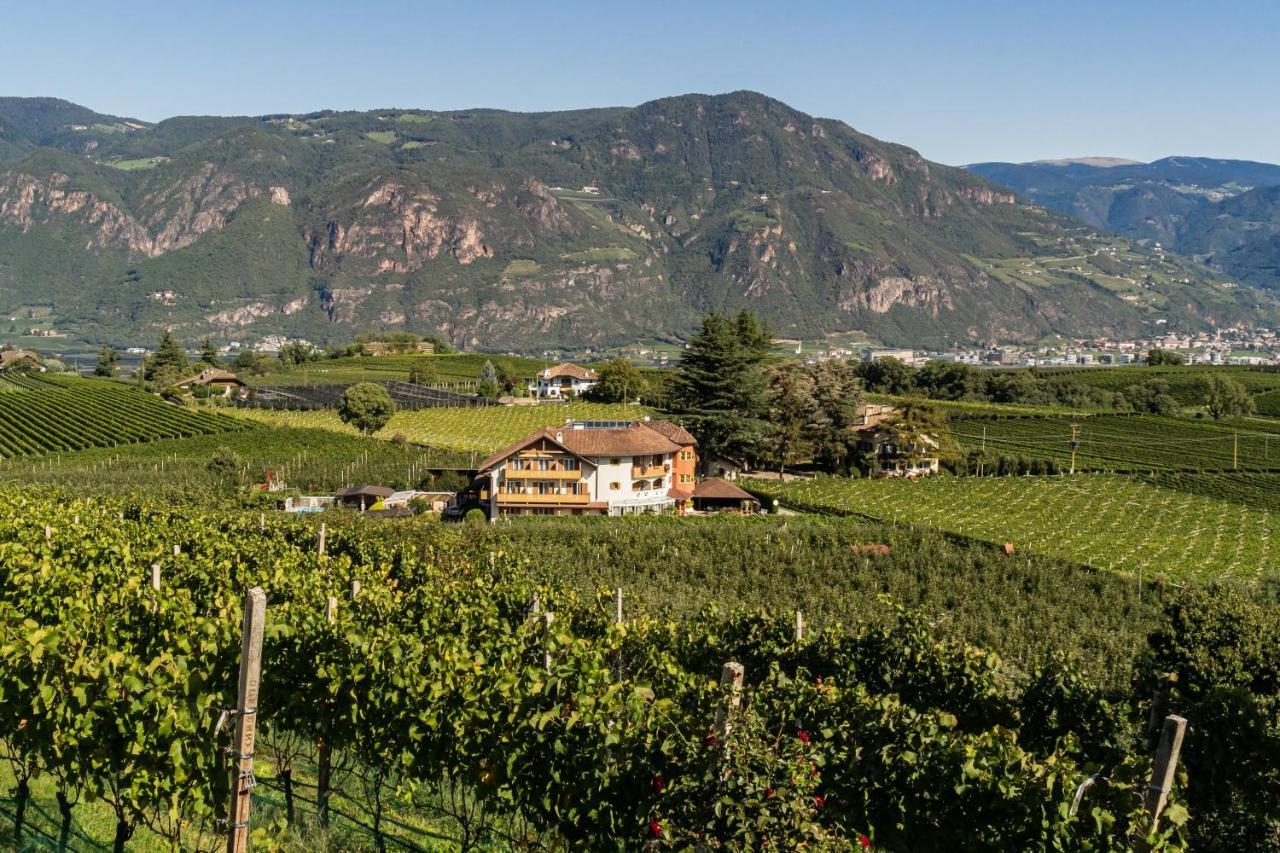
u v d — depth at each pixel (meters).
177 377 172.00
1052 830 13.04
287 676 16.20
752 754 12.17
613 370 144.62
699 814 12.19
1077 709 20.50
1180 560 59.88
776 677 17.11
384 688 15.45
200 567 27.31
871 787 14.46
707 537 52.19
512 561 37.34
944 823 14.04
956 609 43.62
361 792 16.39
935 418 98.25
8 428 107.75
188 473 78.50
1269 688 24.23
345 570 29.12
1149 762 13.29
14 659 14.12
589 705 14.23
